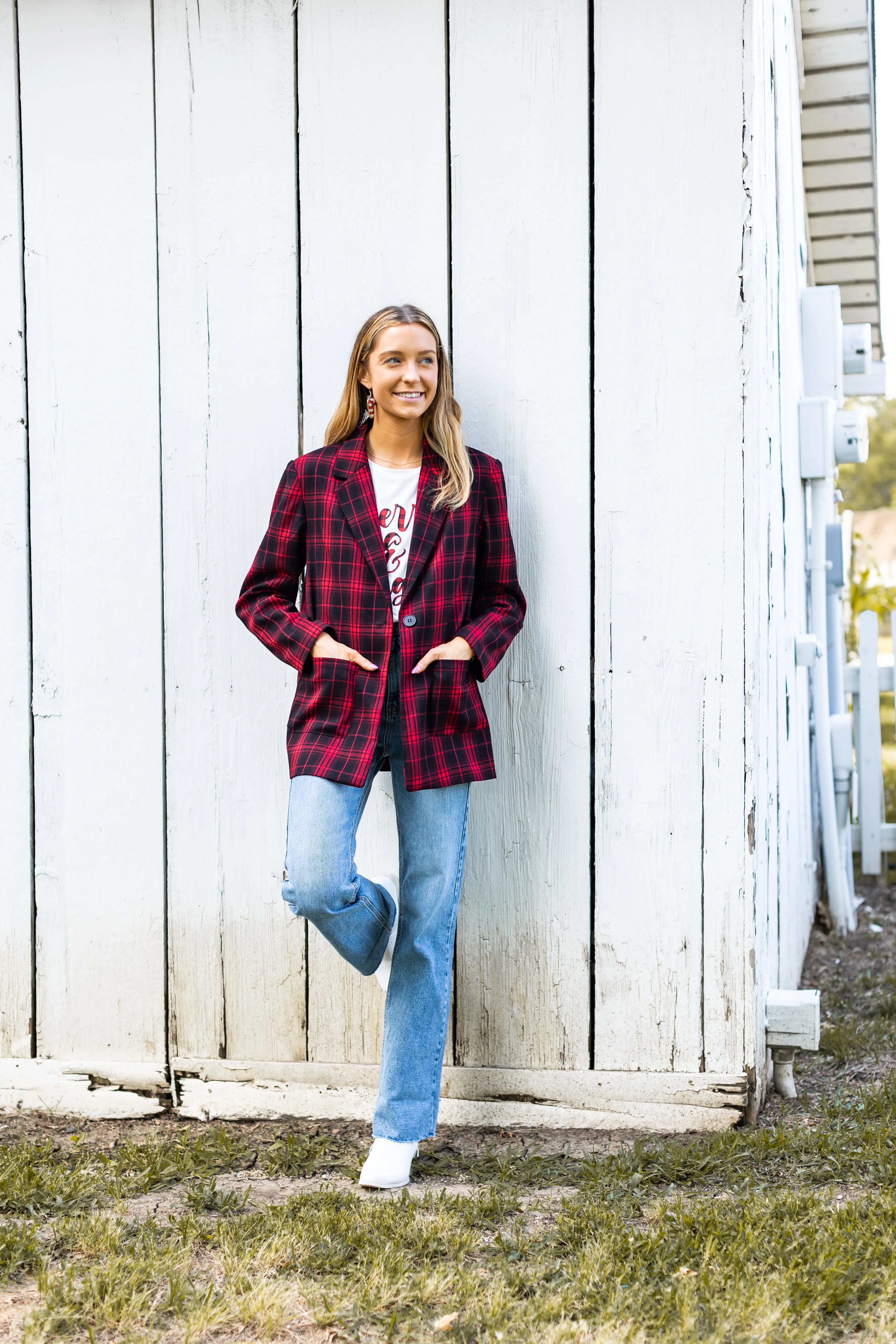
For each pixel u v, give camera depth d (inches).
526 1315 73.4
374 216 109.2
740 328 103.3
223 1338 72.8
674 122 103.4
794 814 152.9
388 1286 76.7
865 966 168.4
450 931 99.3
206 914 114.5
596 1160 98.1
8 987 117.8
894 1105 107.6
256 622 98.6
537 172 106.0
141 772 115.2
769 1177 94.7
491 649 97.9
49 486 115.9
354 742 94.7
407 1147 95.6
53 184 114.3
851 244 246.7
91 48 113.0
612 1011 108.5
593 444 106.5
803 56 202.5
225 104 111.0
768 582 117.0
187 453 113.7
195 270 112.6
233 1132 110.4
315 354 111.2
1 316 115.6
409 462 100.8
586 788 108.2
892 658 215.8
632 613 106.5
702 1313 72.4
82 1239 83.7
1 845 117.4
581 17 104.2
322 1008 112.7
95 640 115.6
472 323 108.0
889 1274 75.7
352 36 108.4
